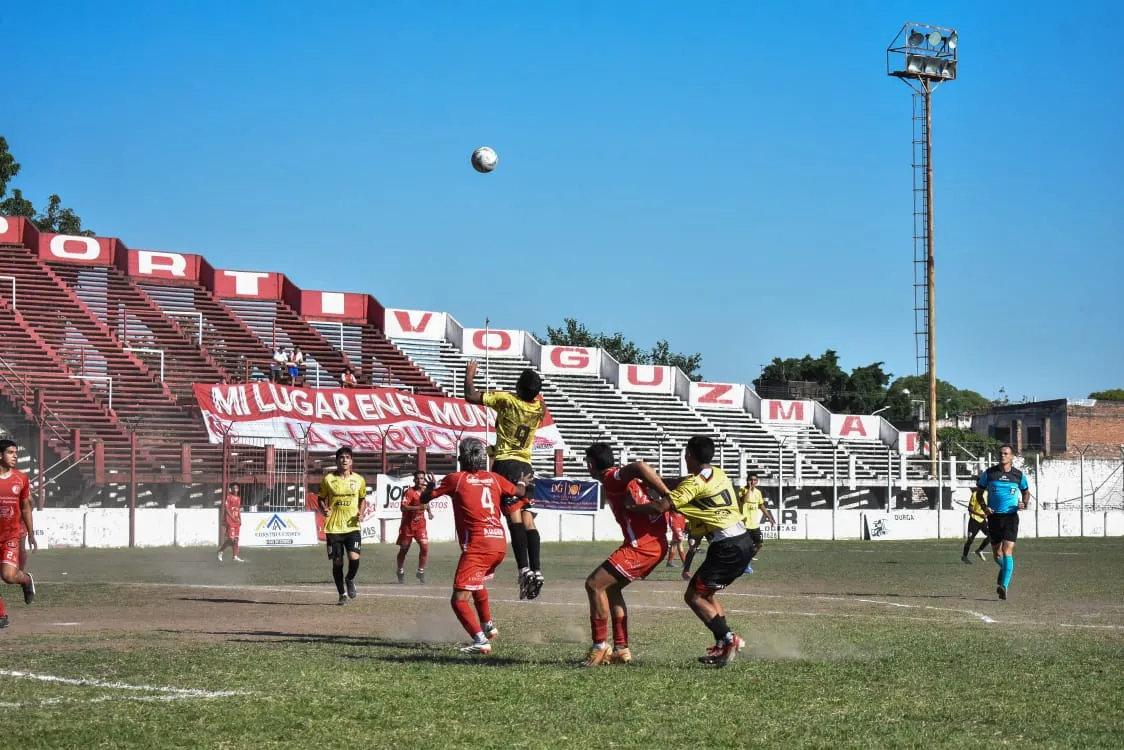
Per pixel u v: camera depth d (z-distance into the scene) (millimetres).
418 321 61906
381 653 12219
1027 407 82000
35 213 71250
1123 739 8211
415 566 30109
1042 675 10820
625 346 96812
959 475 63812
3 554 15508
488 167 20688
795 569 29484
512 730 8336
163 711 8875
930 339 66875
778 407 66625
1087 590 22500
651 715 8859
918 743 8023
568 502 46344
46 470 40906
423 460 47688
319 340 58500
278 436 45125
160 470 42812
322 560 32406
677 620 15969
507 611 17406
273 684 10070
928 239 68750
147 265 57094
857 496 61500
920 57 68688
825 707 9219
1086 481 65812
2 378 45156
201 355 52625
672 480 26234
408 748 7785
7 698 9367
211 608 17766
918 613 17406
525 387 14062
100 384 47438
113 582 23438
